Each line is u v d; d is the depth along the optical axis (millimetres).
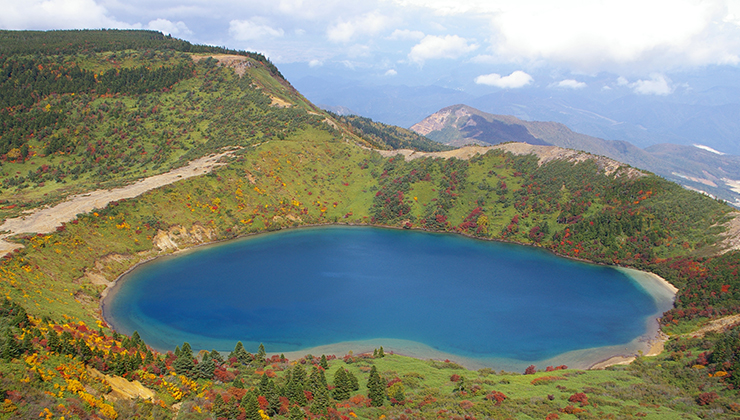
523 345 118062
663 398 82375
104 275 139000
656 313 138125
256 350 108875
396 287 152750
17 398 55906
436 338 119938
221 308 129750
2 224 142875
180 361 82438
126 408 64125
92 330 96000
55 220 148125
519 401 79562
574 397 80125
